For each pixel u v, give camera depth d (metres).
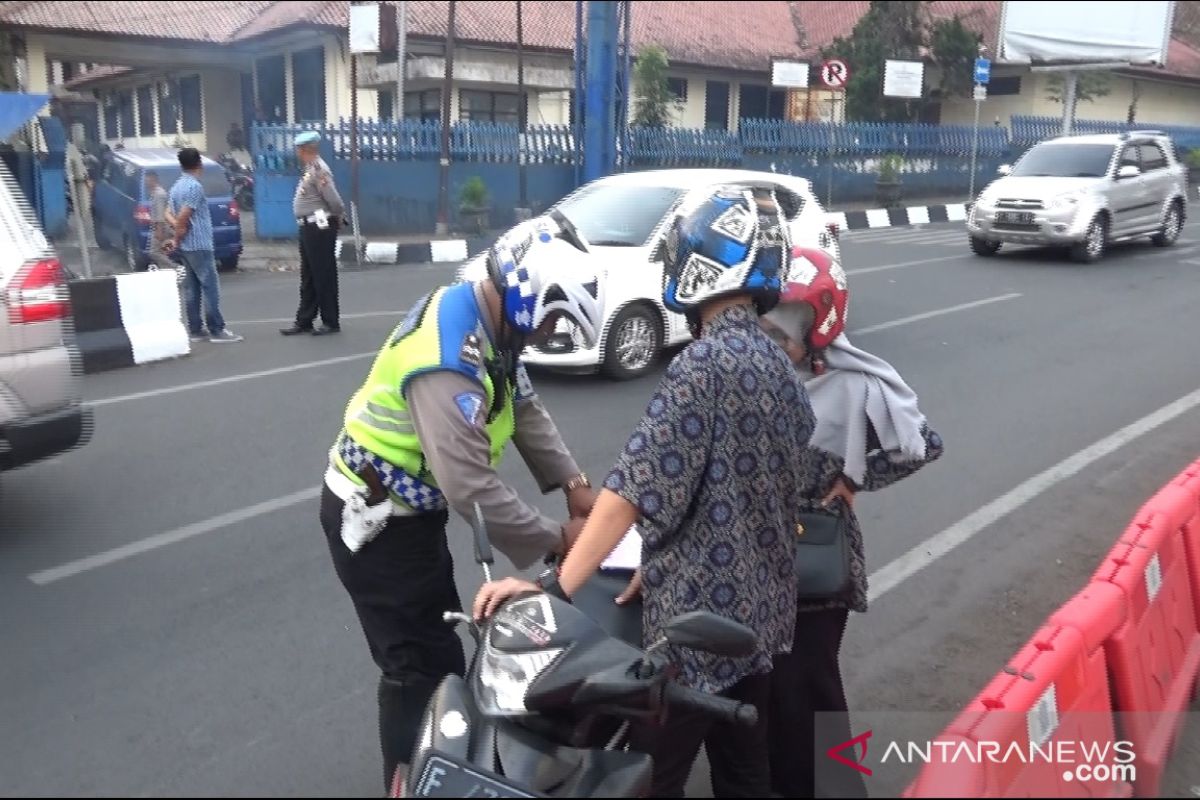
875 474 3.00
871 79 28.70
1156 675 3.54
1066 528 5.80
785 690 2.99
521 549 2.89
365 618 3.14
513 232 2.93
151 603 4.92
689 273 2.57
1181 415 7.93
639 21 30.17
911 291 13.23
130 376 9.16
